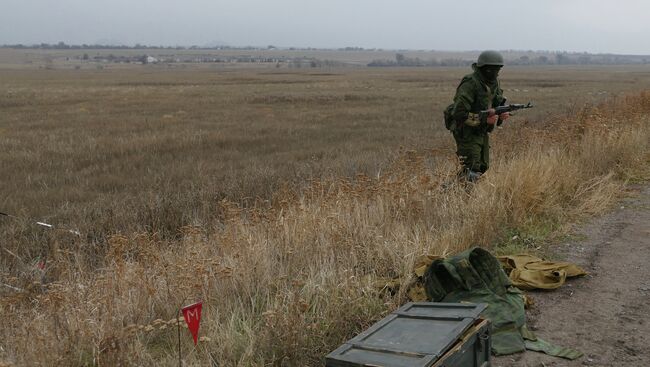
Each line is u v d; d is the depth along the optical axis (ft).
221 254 19.36
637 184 32.83
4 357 13.02
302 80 266.98
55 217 29.81
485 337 12.04
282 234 19.92
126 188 38.24
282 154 52.24
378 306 15.43
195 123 80.07
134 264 17.93
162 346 14.24
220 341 13.46
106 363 12.36
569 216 25.80
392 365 10.19
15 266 22.20
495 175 26.53
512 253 20.72
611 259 20.58
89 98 140.26
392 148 52.95
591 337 14.83
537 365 13.51
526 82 230.27
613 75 336.08
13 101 128.67
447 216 22.75
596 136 36.42
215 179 37.50
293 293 15.10
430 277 15.94
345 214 21.76
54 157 51.16
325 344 13.69
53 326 13.96
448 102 122.01
